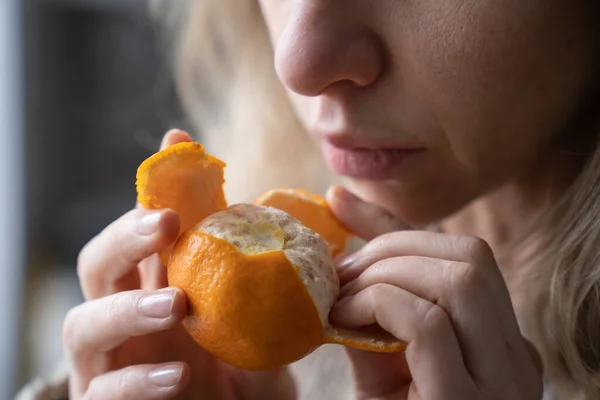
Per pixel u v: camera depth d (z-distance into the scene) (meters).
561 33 0.31
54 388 0.43
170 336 0.37
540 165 0.37
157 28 0.84
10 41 0.82
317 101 0.34
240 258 0.26
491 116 0.32
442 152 0.33
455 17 0.30
